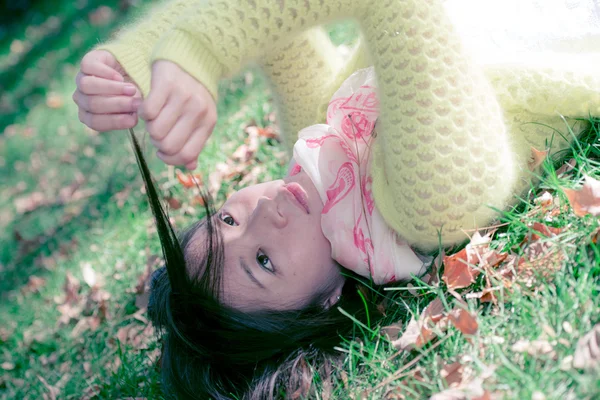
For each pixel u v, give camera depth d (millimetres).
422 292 2031
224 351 2111
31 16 7273
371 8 1837
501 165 1874
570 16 2307
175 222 3412
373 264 2061
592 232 1747
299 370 2049
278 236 2045
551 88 2018
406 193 1869
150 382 2689
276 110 2494
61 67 6395
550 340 1557
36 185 5020
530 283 1792
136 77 1722
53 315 3607
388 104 1850
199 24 1675
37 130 5684
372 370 1905
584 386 1389
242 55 1742
